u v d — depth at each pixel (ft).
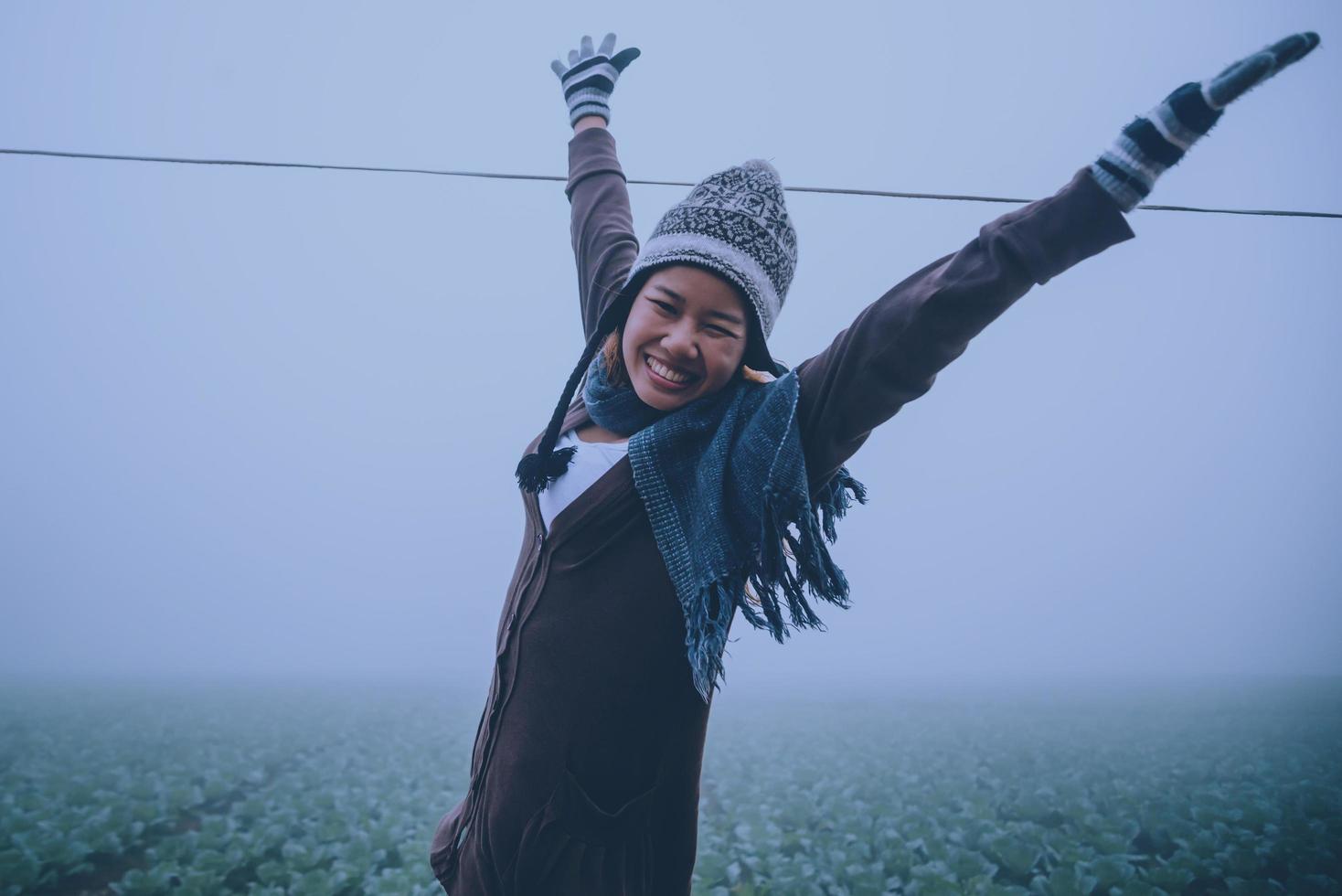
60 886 17.24
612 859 4.06
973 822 21.56
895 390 3.92
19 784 25.59
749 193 4.30
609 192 6.01
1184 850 19.02
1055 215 3.67
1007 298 3.75
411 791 26.76
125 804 22.89
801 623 4.00
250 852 18.80
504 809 4.17
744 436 4.10
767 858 18.84
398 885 16.79
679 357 4.14
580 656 4.17
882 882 16.96
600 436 4.67
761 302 4.20
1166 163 3.55
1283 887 16.76
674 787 4.26
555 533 4.35
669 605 4.15
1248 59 3.42
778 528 3.88
